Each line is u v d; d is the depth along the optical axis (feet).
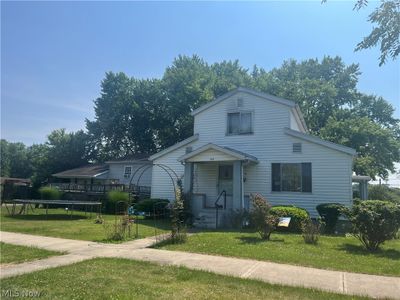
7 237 39.32
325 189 53.31
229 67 145.07
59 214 71.77
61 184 102.27
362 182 74.59
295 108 60.34
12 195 119.44
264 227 38.06
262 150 58.70
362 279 22.31
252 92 60.90
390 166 112.57
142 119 139.74
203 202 55.26
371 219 31.78
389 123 127.03
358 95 130.21
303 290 19.51
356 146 101.76
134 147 149.69
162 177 67.67
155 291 18.74
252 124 60.34
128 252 30.73
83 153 146.30
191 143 65.46
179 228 36.96
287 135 57.16
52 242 36.11
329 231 46.21
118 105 141.69
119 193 77.10
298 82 126.11
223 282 20.88
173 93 133.49
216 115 63.82
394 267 25.46
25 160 195.72
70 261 26.94
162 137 137.69
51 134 146.10
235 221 50.57
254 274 23.27
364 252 31.12
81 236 40.47
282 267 25.29
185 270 23.65
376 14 19.65
